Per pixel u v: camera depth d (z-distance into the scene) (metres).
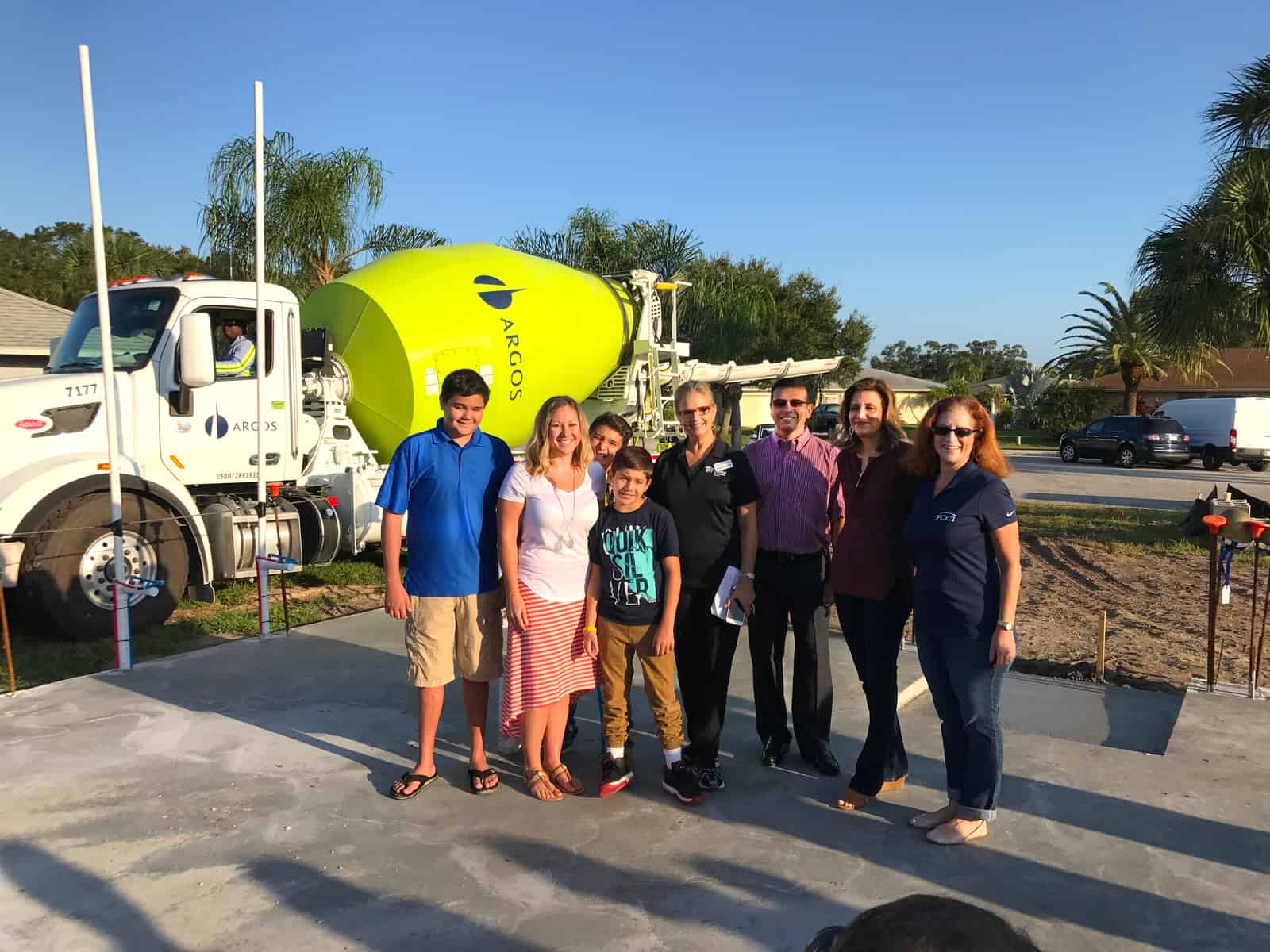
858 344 43.97
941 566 3.56
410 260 9.38
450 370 8.98
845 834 3.71
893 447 3.91
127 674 5.71
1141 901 3.18
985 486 3.50
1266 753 4.52
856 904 3.17
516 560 3.92
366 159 16.92
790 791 4.15
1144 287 13.40
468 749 4.64
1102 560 11.29
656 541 3.97
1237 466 29.83
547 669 3.96
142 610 6.86
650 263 26.55
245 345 7.71
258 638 6.64
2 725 4.80
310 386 8.46
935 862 3.47
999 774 3.60
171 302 7.36
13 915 3.05
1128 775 4.27
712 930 3.01
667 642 3.87
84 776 4.17
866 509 3.92
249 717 4.98
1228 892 3.24
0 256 45.62
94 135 5.55
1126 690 6.09
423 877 3.34
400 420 8.91
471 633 4.01
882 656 3.90
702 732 4.09
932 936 0.82
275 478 7.96
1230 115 12.41
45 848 3.50
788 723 5.07
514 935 2.97
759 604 4.31
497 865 3.43
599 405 12.18
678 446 4.19
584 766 4.49
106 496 6.84
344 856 3.48
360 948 2.89
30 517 6.43
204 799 3.96
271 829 3.69
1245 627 7.88
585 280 11.29
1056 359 47.66
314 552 8.18
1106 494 19.27
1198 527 12.84
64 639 6.79
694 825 3.79
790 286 43.53
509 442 10.22
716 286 30.33
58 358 7.45
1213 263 12.34
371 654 6.23
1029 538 12.84
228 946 2.89
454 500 3.97
